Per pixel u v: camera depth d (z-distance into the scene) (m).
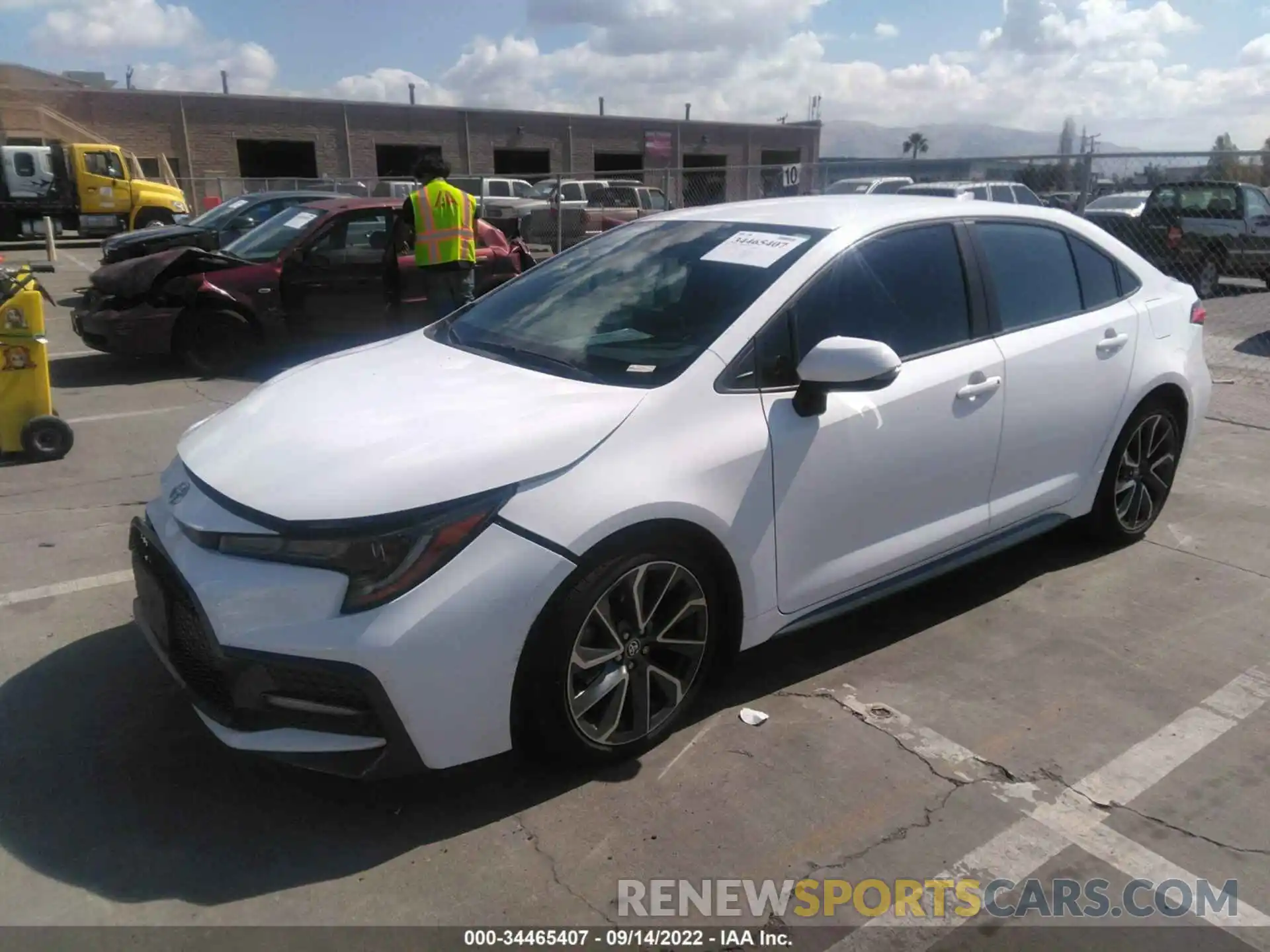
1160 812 2.84
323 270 8.81
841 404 3.30
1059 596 4.24
